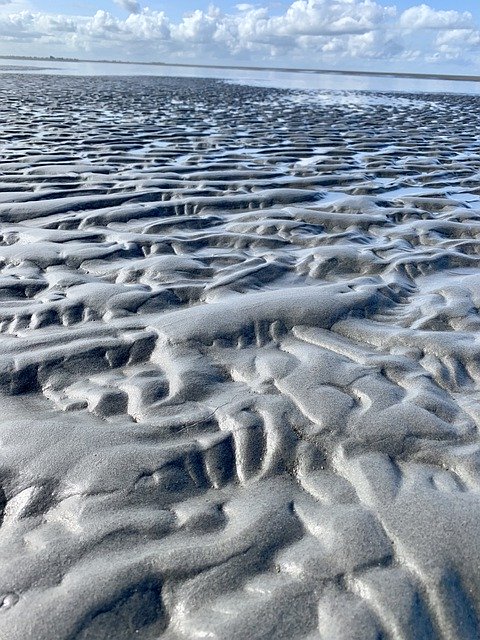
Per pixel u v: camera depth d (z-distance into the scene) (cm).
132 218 519
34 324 309
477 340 297
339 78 5469
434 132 1281
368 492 190
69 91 2092
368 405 235
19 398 244
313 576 158
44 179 657
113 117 1335
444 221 538
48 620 143
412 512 179
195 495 191
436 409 235
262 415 226
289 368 262
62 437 209
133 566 159
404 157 930
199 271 394
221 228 509
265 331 299
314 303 322
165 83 3056
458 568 161
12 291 349
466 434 221
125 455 201
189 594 153
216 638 141
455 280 392
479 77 7994
